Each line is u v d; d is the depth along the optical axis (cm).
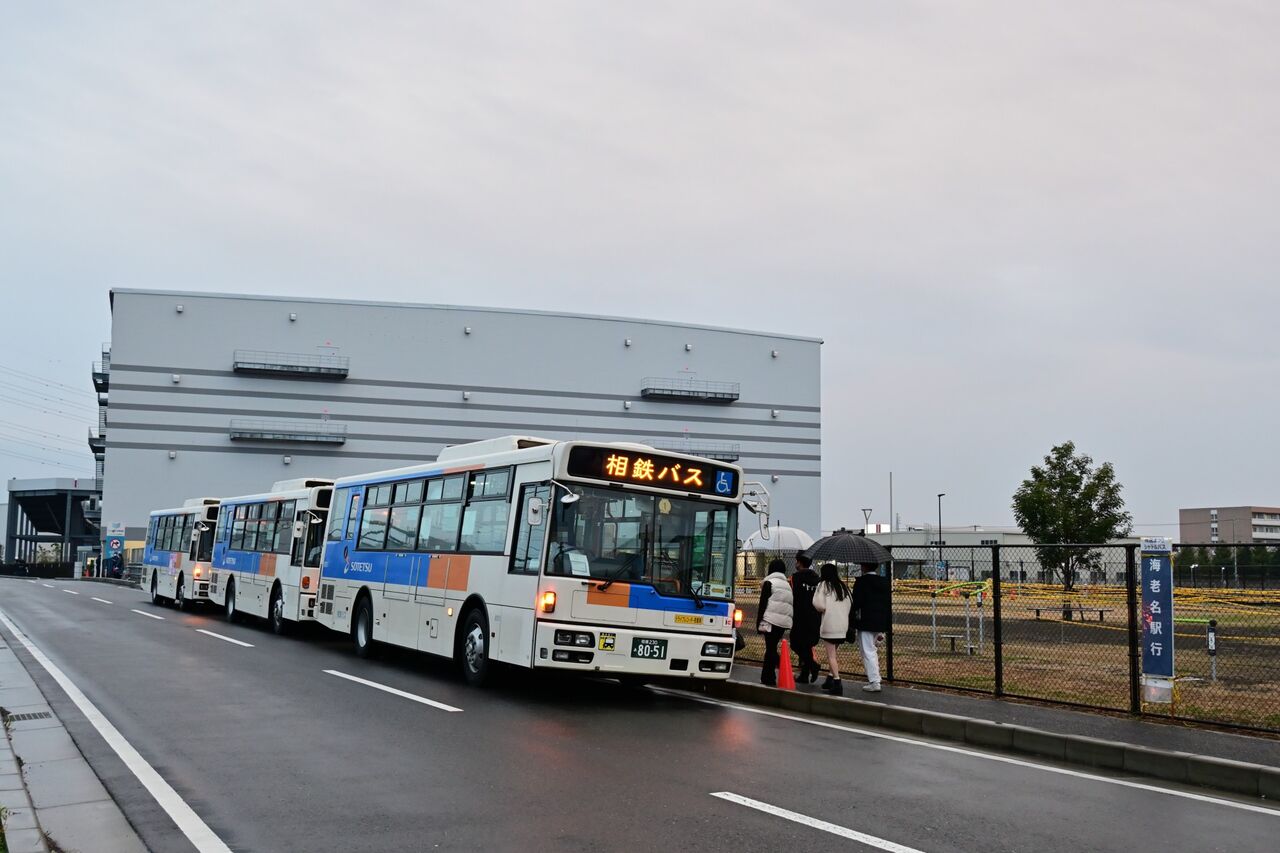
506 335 6550
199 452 5938
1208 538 13612
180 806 664
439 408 6366
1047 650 1952
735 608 1245
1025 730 956
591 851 568
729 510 1270
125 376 5872
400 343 6338
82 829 613
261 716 1015
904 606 3400
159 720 984
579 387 6662
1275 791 776
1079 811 707
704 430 6919
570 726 1006
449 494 1441
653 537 1210
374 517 1692
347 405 6200
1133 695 1095
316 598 1908
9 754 788
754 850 577
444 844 579
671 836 600
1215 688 1420
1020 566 2820
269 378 6091
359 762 800
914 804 708
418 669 1498
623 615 1169
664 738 954
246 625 2273
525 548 1207
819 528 7162
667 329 6900
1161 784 823
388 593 1572
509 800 682
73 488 8206
